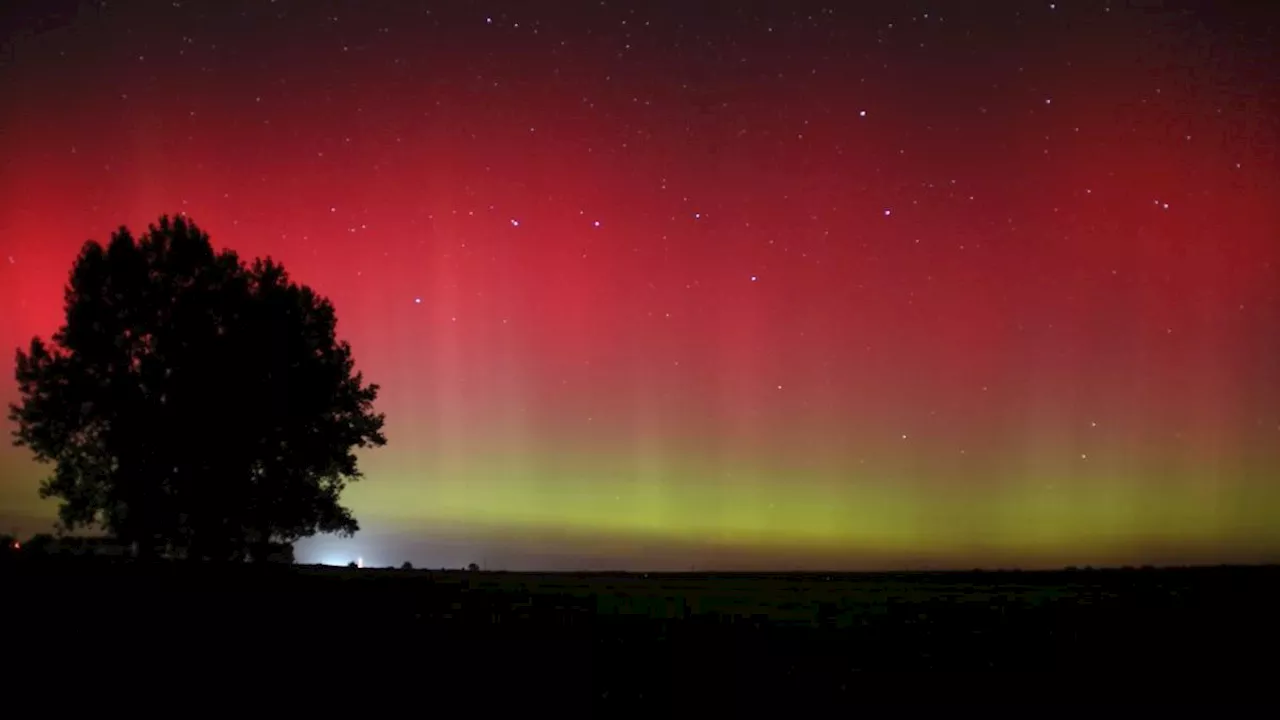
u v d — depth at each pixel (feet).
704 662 36.96
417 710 30.60
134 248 75.25
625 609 49.39
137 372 74.13
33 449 74.02
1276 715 30.78
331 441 78.33
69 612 44.78
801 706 31.53
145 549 73.67
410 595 53.67
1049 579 74.38
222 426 73.20
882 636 42.47
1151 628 44.80
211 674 34.50
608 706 31.22
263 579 59.98
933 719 30.27
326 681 33.81
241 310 76.48
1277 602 54.49
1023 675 35.65
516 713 30.42
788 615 48.37
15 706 30.35
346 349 81.76
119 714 29.78
